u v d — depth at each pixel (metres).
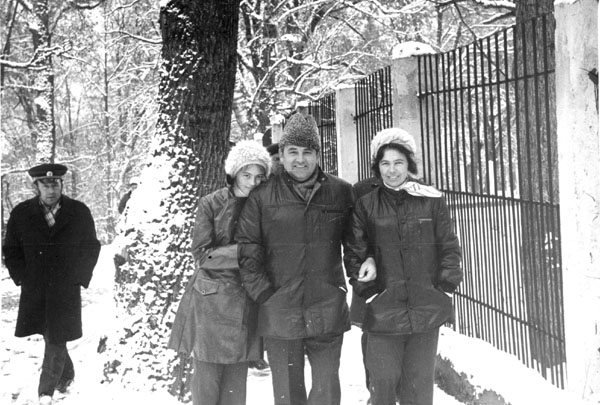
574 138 4.25
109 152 30.97
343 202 4.56
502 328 5.29
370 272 4.42
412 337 4.50
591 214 4.24
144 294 6.05
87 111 34.50
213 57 6.23
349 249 4.52
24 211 6.34
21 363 7.72
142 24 19.50
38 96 20.42
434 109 6.23
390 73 6.97
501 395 4.61
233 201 4.67
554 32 4.53
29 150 28.14
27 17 22.22
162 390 5.89
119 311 6.24
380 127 7.55
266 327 4.45
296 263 4.44
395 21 20.03
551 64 4.98
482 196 5.47
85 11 21.75
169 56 6.30
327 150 10.13
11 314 10.62
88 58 27.27
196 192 6.16
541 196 4.70
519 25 5.02
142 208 6.16
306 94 17.33
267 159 4.69
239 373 4.76
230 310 4.60
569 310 4.33
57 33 22.84
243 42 19.81
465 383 5.12
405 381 4.56
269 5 17.47
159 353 5.96
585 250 4.25
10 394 6.49
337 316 4.48
